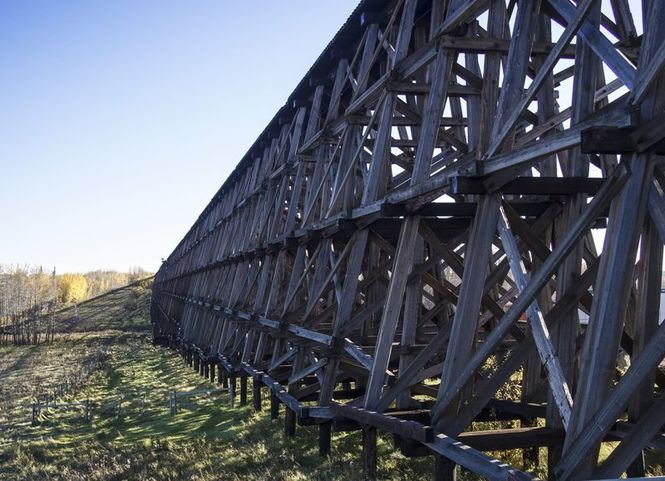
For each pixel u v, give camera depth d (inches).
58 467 492.7
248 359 609.3
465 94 324.5
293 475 358.6
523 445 251.8
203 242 1094.4
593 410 155.5
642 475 280.7
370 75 406.6
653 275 202.8
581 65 222.8
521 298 191.5
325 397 345.1
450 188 231.3
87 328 2411.4
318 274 396.8
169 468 432.5
